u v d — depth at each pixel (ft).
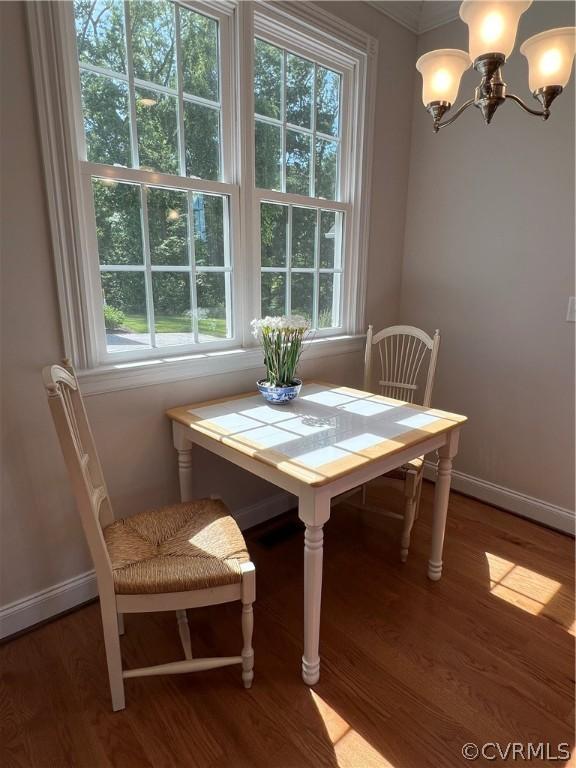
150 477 6.14
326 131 7.54
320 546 4.35
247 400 6.46
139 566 4.24
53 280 4.89
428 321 8.96
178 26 5.58
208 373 6.44
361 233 8.14
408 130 8.58
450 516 8.05
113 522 5.05
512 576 6.44
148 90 5.45
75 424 4.59
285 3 6.28
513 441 8.05
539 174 7.08
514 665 4.96
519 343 7.72
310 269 7.79
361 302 8.49
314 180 7.52
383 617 5.65
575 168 6.70
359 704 4.50
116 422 5.69
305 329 6.15
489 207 7.75
